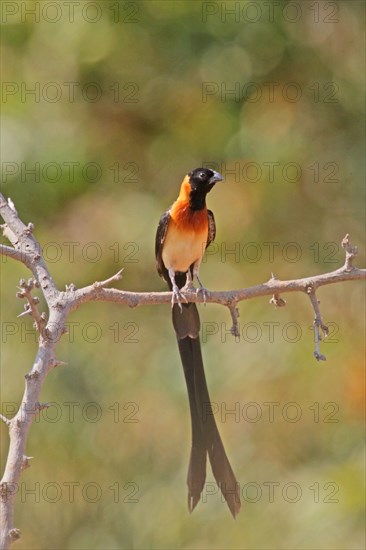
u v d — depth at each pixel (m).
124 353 13.95
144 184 14.45
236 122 14.26
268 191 13.86
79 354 13.84
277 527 12.71
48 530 13.51
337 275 7.67
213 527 13.00
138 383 13.74
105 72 14.62
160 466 13.49
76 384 13.71
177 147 14.45
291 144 14.08
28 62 14.45
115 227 13.98
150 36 14.55
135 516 13.44
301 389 13.02
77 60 14.49
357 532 12.29
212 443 7.42
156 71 14.64
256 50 14.43
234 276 13.39
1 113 13.96
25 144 13.96
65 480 13.56
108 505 13.49
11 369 12.95
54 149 14.10
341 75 14.47
